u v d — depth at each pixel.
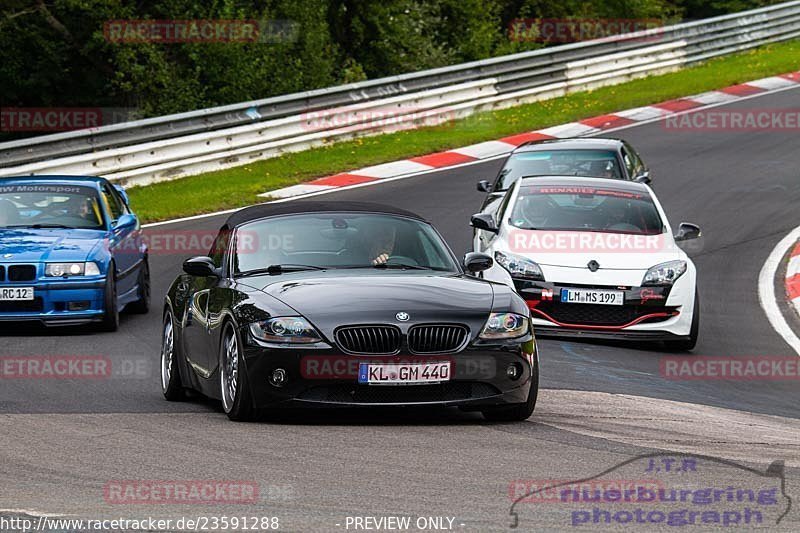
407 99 101.12
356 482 21.69
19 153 76.25
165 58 124.06
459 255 59.78
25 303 43.72
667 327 42.09
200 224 69.06
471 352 26.95
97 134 79.94
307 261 30.20
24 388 33.34
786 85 117.75
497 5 158.62
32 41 127.19
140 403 31.48
